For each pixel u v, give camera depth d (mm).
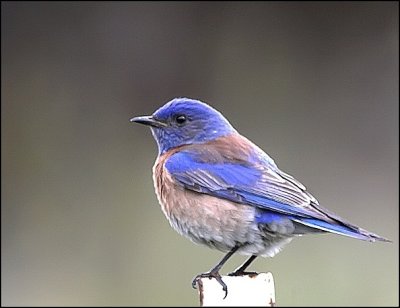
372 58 19312
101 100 19266
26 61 19234
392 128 18953
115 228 17297
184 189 9961
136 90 19375
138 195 17781
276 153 18672
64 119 19031
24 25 19250
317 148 18734
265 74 19312
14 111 18938
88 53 19375
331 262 15281
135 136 19031
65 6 19312
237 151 10180
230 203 9773
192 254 16156
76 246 17078
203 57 19391
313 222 9422
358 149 18828
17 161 18547
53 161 18656
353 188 18062
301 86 19266
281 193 9703
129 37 19500
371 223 17438
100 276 16562
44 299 16375
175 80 19500
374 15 19359
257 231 9703
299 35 19359
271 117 19078
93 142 18953
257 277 8109
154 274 16234
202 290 7938
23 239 17453
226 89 19328
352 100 19188
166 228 16781
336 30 19375
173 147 10609
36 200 18078
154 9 19516
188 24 19484
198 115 10586
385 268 15539
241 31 19406
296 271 15180
